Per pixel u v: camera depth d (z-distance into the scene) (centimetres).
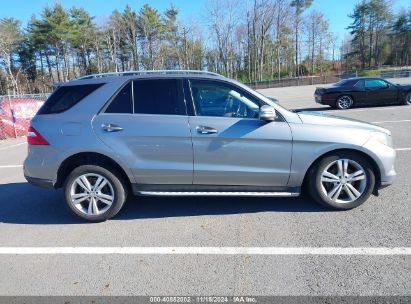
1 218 434
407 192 453
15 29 5456
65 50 5903
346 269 288
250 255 318
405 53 7262
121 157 386
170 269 300
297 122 387
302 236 349
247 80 6122
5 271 308
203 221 399
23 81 6050
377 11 7131
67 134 390
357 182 404
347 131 387
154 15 6259
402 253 308
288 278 279
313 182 400
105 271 301
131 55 6594
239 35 6109
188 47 6203
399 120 1057
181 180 396
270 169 388
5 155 954
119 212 438
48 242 362
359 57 7631
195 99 391
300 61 7031
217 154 385
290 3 6178
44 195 525
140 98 394
